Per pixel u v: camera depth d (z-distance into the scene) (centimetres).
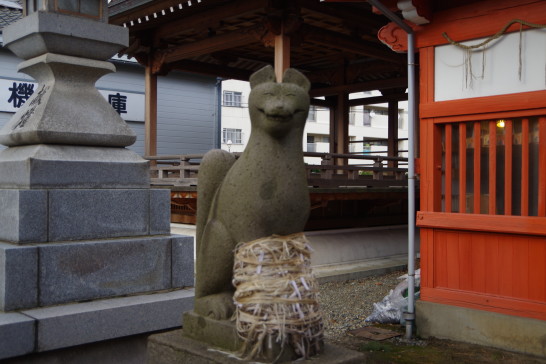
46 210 426
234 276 296
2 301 399
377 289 877
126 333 428
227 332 302
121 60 1753
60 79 480
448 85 612
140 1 1166
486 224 573
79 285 431
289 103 286
